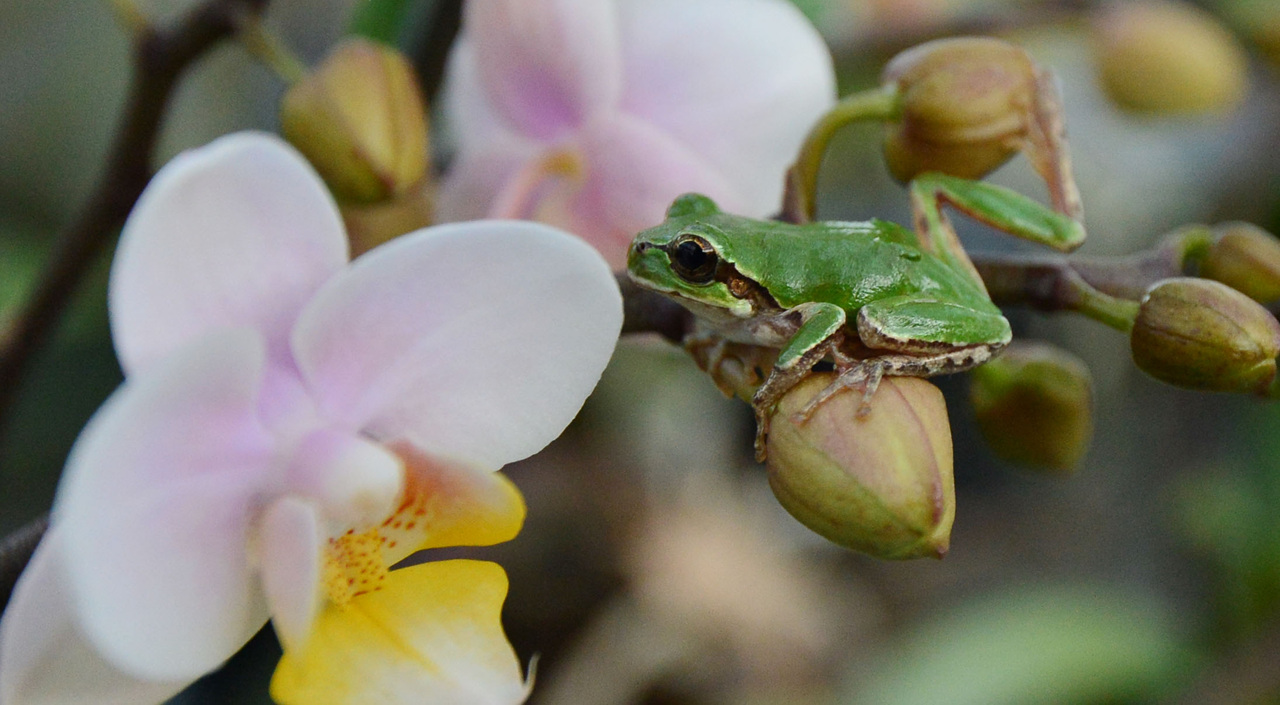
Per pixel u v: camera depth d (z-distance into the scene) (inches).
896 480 15.4
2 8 31.2
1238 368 16.0
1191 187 33.4
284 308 15.3
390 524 15.7
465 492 15.6
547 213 18.0
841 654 33.9
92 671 15.1
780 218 16.9
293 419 15.4
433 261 15.2
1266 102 30.3
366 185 16.5
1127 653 27.7
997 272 16.6
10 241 25.5
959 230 34.9
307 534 15.2
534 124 18.0
